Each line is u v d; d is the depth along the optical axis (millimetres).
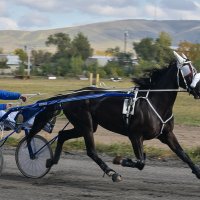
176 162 11586
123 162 9023
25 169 10078
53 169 10820
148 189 8938
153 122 8961
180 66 9008
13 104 10219
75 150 13188
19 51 143375
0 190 8844
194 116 23594
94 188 9031
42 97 30031
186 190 8867
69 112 9828
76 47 142500
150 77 9336
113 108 9312
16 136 15477
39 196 8391
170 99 9047
